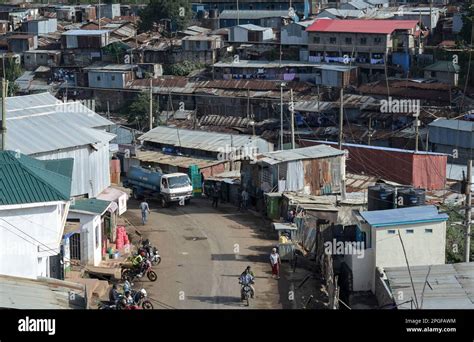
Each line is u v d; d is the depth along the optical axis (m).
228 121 156.75
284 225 69.69
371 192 68.06
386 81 155.88
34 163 58.97
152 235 73.69
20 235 52.97
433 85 150.00
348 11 192.25
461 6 196.00
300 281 62.09
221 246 70.44
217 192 83.75
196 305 56.88
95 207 64.38
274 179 79.75
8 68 191.25
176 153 109.81
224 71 172.88
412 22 166.00
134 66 179.88
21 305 43.66
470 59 149.00
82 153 72.00
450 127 124.44
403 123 141.75
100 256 65.00
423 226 58.16
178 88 169.12
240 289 60.19
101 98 178.62
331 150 84.00
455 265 53.38
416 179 94.19
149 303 54.97
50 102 80.00
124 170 106.06
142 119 159.38
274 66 167.75
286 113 152.25
